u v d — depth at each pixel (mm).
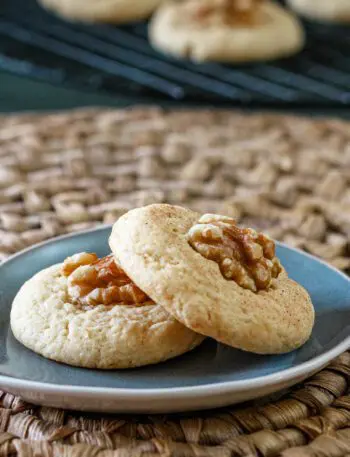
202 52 844
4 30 970
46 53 909
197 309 356
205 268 368
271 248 393
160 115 646
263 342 365
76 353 365
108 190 538
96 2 978
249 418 365
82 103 833
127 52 911
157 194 526
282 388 363
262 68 872
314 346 379
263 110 772
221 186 543
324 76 863
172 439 354
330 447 354
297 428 366
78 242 438
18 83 837
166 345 368
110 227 449
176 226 381
